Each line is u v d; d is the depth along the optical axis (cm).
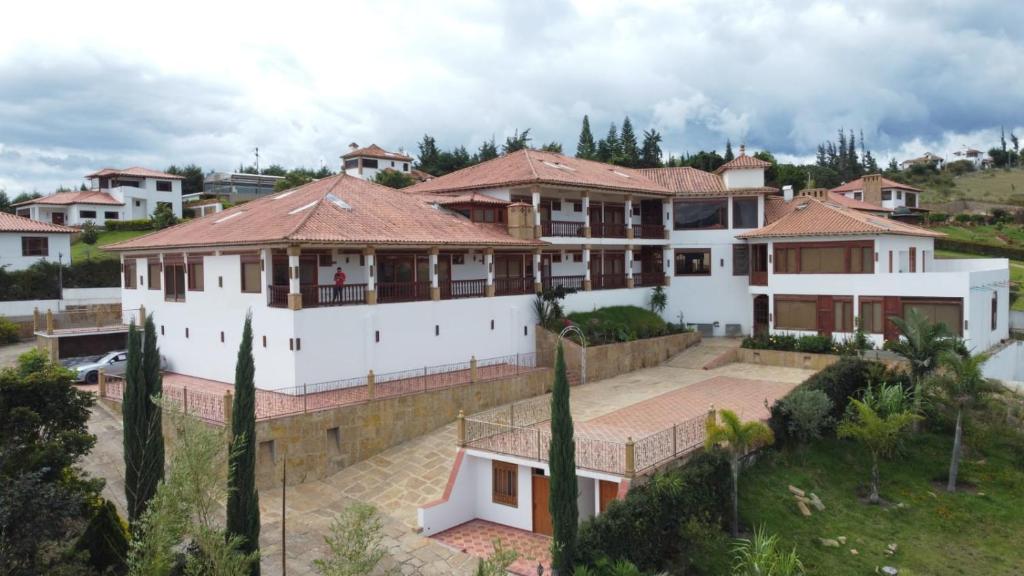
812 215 4128
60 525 1481
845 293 3847
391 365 3128
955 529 2403
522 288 3869
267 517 2216
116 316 4034
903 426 2786
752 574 1825
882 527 2384
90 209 7388
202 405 2555
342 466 2573
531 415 2858
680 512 2081
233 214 3694
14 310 4559
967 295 3462
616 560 1877
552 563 1862
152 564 1358
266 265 2905
